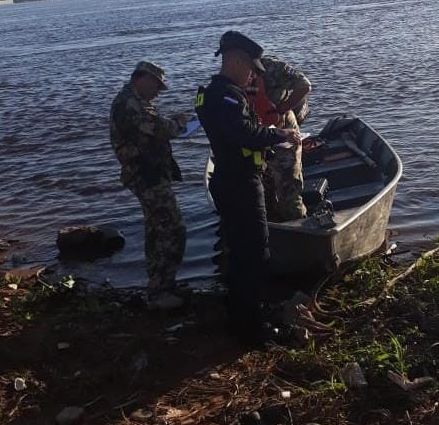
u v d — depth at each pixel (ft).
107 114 56.90
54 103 65.57
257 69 16.01
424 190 29.81
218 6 225.76
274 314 18.43
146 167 18.34
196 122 18.28
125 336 17.71
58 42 141.18
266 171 20.83
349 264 21.08
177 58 92.63
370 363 15.23
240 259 16.62
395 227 25.89
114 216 30.32
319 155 28.55
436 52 74.95
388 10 144.97
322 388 14.64
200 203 30.48
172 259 19.12
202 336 17.58
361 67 69.46
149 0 368.48
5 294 21.11
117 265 24.73
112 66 91.50
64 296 20.48
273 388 14.97
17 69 98.27
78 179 36.88
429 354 15.49
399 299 18.30
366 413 13.83
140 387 15.43
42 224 30.09
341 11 154.51
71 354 16.88
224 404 14.53
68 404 14.98
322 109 50.83
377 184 25.30
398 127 42.73
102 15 243.81
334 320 17.94
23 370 16.08
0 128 54.65
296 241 19.70
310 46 92.32
